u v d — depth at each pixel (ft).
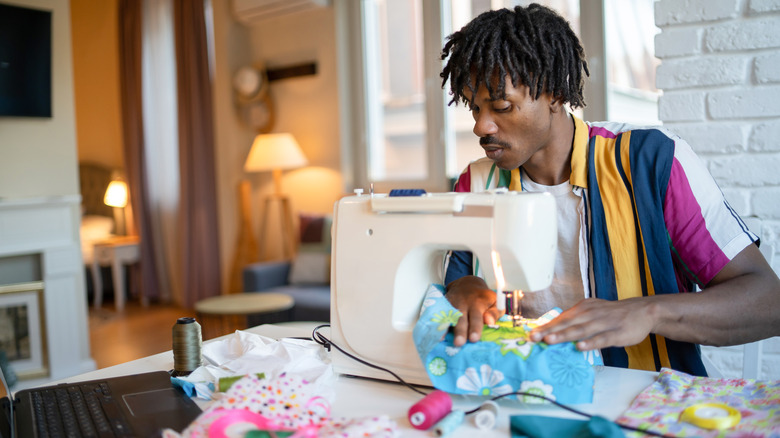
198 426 2.74
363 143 14.79
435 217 3.43
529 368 3.04
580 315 3.21
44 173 12.31
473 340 3.20
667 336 3.40
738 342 3.42
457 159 13.34
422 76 13.66
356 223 3.64
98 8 20.33
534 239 3.28
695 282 3.89
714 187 3.84
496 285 3.39
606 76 10.57
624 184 3.97
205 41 16.62
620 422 2.74
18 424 3.04
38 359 11.95
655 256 3.89
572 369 3.01
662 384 3.18
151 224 18.86
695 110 6.06
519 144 3.84
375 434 2.63
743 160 5.90
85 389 3.51
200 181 16.81
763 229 5.85
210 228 16.96
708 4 5.88
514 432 2.74
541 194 3.37
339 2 14.53
